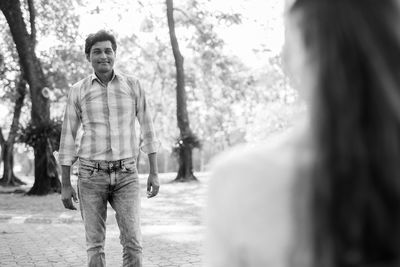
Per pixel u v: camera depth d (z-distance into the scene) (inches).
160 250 295.4
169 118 1756.9
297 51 38.2
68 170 178.5
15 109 1079.0
